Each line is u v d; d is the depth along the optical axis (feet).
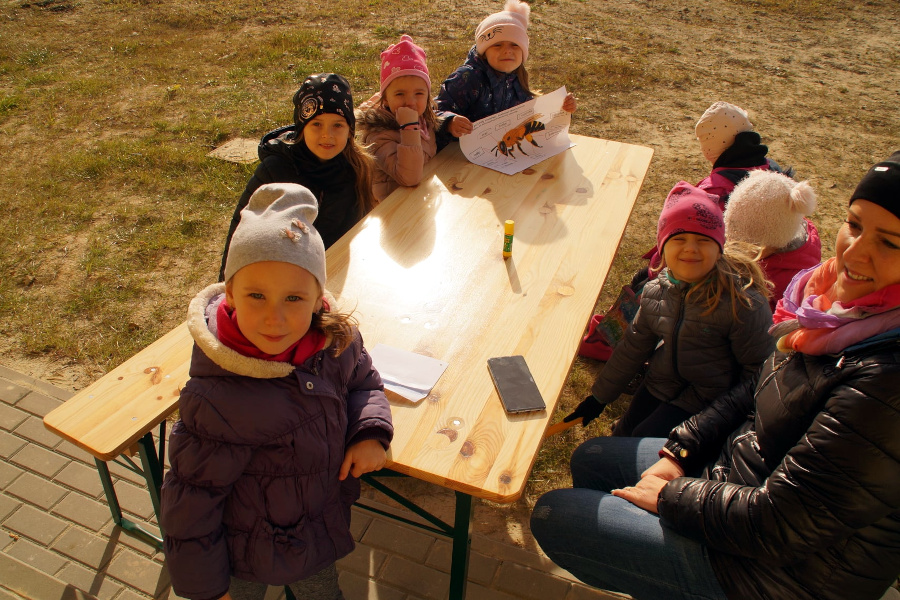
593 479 7.41
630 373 8.37
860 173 18.26
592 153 11.24
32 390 10.54
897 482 4.49
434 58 25.36
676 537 5.92
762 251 7.64
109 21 29.30
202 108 20.81
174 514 4.87
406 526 8.66
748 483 5.70
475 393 6.06
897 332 4.52
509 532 8.83
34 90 21.84
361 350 5.76
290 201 4.96
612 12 32.24
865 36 29.86
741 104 22.50
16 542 8.32
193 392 4.86
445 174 10.33
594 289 7.59
